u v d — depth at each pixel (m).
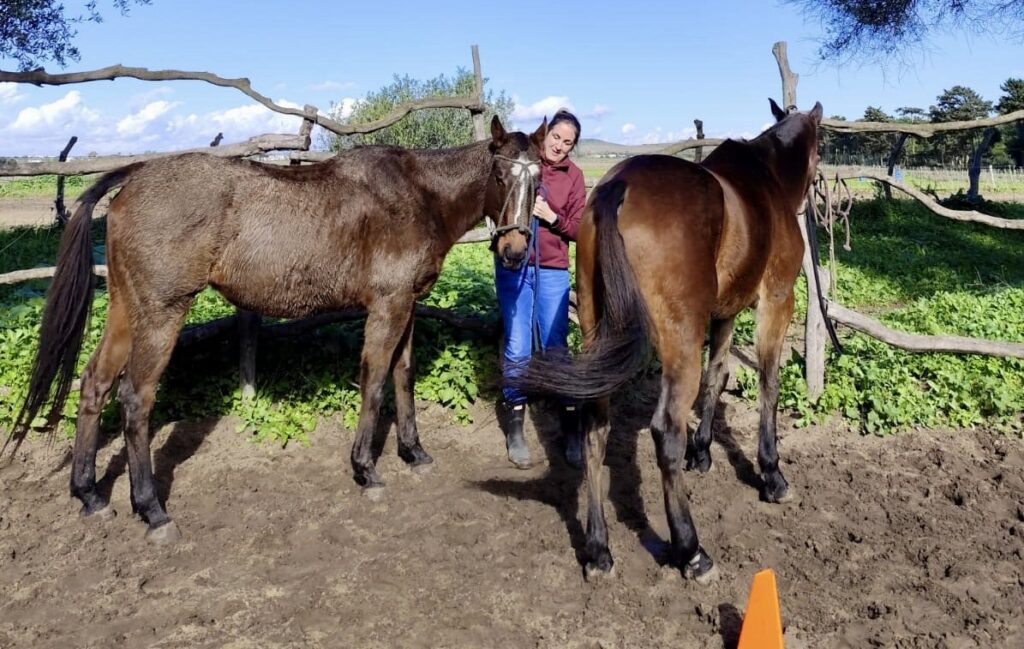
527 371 3.18
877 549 3.86
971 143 45.72
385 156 4.49
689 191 3.41
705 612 3.29
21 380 5.11
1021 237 15.95
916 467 4.85
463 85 15.56
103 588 3.50
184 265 3.93
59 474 4.63
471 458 5.03
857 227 16.11
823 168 5.84
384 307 4.44
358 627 3.19
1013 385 5.77
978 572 3.60
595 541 3.53
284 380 5.60
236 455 4.90
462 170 4.64
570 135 4.50
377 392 4.45
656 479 4.66
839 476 4.73
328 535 3.97
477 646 3.07
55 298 4.02
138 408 3.95
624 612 3.32
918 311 8.05
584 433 3.58
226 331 5.57
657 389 5.98
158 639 3.12
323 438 5.16
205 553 3.81
